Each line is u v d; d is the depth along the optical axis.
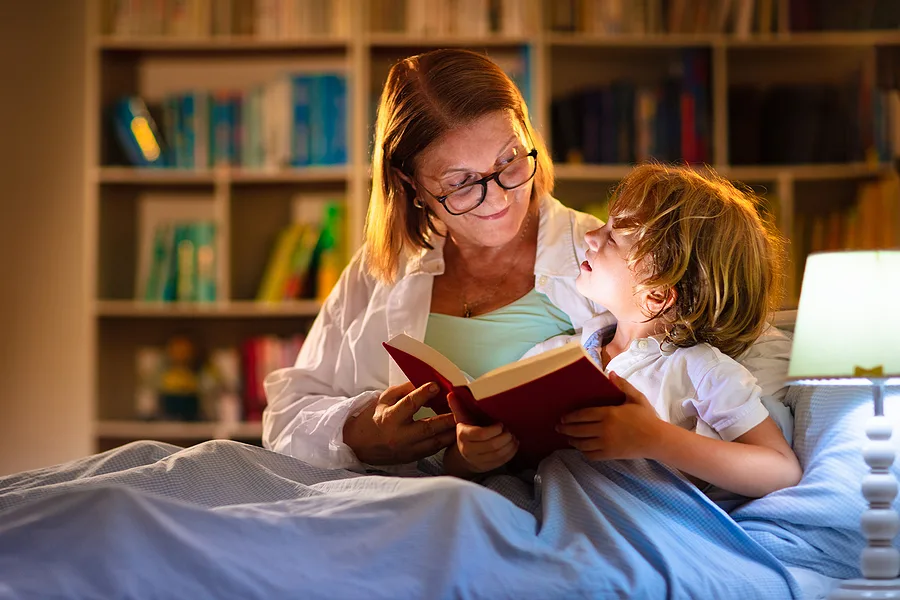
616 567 1.31
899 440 1.47
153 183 3.82
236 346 3.92
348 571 1.23
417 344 1.54
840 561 1.47
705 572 1.36
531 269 1.92
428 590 1.24
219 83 3.93
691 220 1.65
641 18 3.66
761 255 1.70
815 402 1.59
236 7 3.77
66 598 1.14
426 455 1.67
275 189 3.93
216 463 1.53
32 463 3.90
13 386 3.91
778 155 3.61
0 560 1.15
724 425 1.54
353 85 3.67
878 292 1.33
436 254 1.94
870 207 3.54
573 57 3.86
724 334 1.65
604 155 3.63
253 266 3.92
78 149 3.96
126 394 3.88
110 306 3.70
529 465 1.63
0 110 3.95
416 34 3.67
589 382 1.37
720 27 3.64
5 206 3.94
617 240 1.70
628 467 1.51
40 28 3.97
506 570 1.27
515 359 1.85
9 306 3.92
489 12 3.66
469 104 1.77
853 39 3.60
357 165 3.65
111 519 1.17
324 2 3.71
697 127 3.62
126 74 3.91
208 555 1.18
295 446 1.78
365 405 1.76
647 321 1.71
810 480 1.50
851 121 3.59
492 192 1.76
